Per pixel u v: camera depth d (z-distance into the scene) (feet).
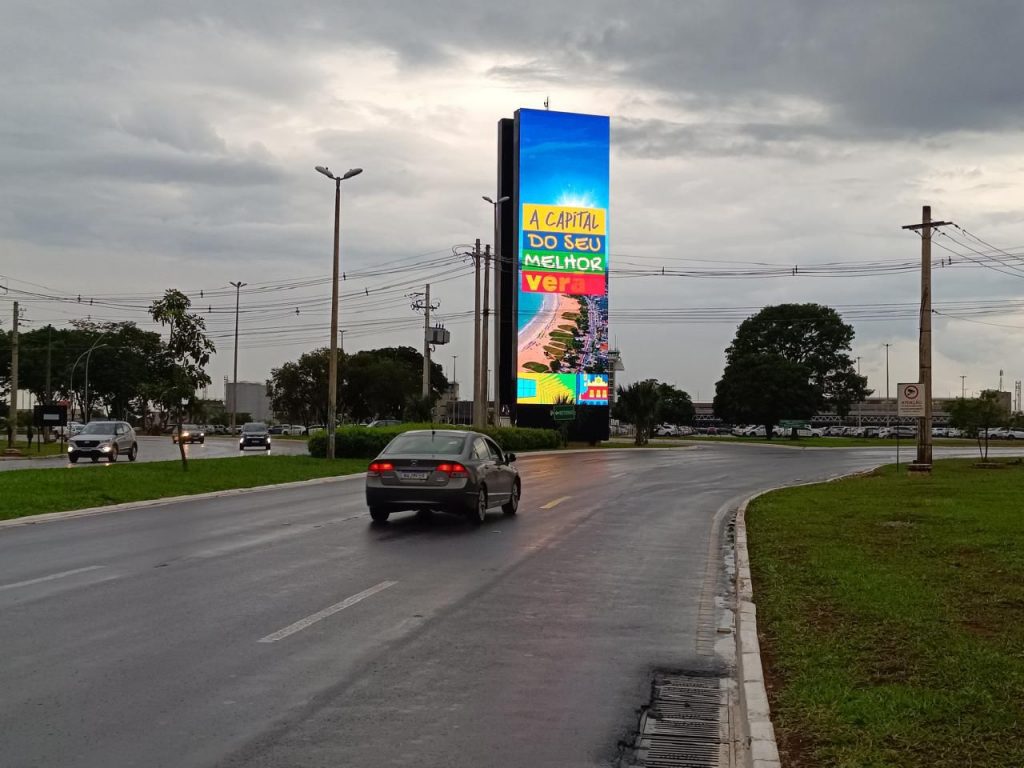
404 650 25.35
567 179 224.74
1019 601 30.09
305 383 314.55
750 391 309.01
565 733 19.11
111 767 16.58
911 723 18.15
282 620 28.71
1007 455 170.71
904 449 212.43
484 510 56.08
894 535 48.14
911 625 26.76
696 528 56.70
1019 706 19.11
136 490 71.36
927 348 107.55
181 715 19.56
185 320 93.81
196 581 35.24
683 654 25.90
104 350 347.97
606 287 226.58
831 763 16.31
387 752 17.67
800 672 22.38
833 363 329.11
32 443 217.36
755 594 33.17
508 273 242.78
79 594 32.48
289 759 17.17
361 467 107.14
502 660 24.62
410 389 323.78
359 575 37.06
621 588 35.73
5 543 45.44
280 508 63.82
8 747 17.49
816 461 150.20
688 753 18.45
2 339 339.57
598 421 225.97
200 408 95.96
